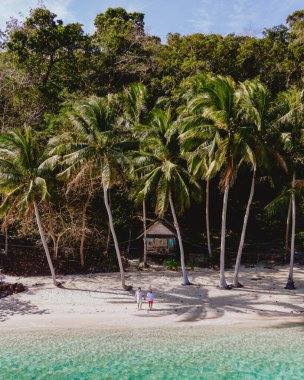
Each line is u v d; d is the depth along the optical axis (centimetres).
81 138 2722
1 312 2316
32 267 3203
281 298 2577
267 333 1956
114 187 3656
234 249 3800
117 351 1688
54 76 4938
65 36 4559
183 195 2842
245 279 3045
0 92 3872
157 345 1766
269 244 3894
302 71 4297
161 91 4200
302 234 3831
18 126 3809
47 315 2275
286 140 2523
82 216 3325
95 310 2369
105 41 4791
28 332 1991
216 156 2595
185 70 4075
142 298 2592
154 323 2145
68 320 2192
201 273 3241
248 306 2427
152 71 4588
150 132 2867
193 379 1398
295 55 4359
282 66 4309
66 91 4188
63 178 2719
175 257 3553
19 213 2938
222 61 4266
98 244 3625
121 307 2430
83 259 3391
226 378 1405
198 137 2669
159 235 3441
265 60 4356
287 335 1920
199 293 2700
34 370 1479
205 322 2159
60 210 3225
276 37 5275
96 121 2612
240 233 4172
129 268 3397
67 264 3306
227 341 1825
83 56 4766
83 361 1565
